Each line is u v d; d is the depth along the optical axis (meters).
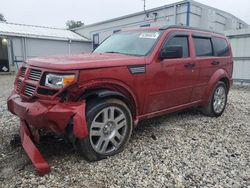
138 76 3.37
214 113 5.14
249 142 3.82
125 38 4.29
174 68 3.92
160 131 4.18
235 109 6.09
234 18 16.73
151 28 4.22
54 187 2.49
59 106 2.69
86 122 2.83
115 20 19.23
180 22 14.03
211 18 14.59
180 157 3.21
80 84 2.78
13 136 3.76
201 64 4.54
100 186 2.52
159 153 3.30
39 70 2.92
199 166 2.99
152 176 2.73
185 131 4.23
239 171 2.90
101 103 2.96
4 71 18.30
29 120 2.82
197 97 4.66
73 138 2.86
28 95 2.97
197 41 4.61
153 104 3.73
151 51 3.65
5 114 5.07
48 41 20.72
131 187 2.52
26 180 2.59
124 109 3.22
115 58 3.27
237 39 11.12
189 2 13.41
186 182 2.64
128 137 3.33
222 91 5.29
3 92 8.38
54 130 2.75
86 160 3.03
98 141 3.00
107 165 2.94
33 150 2.88
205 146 3.60
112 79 3.06
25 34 19.02
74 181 2.59
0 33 17.73
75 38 22.19
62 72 2.71
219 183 2.63
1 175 2.68
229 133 4.21
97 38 21.98
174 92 4.03
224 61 5.26
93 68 2.88
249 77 10.95
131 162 3.03
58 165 2.90
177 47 3.73
